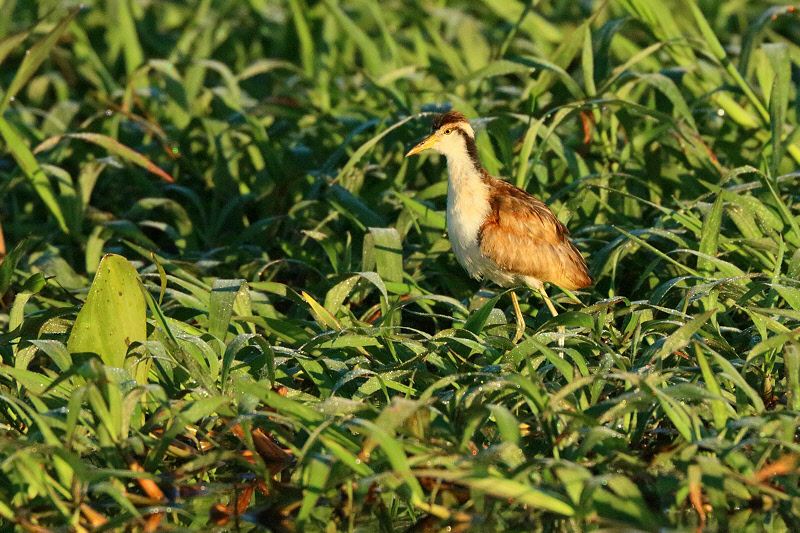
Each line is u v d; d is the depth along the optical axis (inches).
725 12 852.0
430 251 496.7
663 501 326.6
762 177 452.4
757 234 455.2
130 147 682.8
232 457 344.2
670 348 348.2
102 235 532.7
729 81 605.9
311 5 827.4
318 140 637.3
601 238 506.3
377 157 602.5
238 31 871.1
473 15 930.1
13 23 873.5
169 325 387.2
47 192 530.9
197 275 495.8
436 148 470.0
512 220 456.4
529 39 823.7
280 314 444.1
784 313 370.6
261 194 589.6
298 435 348.8
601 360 367.6
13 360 398.0
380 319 444.1
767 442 311.6
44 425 312.0
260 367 382.0
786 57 511.2
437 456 309.9
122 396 326.3
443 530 327.6
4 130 511.5
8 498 327.9
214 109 685.9
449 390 382.9
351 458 305.6
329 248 482.3
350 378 351.6
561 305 477.4
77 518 309.4
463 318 433.4
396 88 665.6
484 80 685.3
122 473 308.3
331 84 713.6
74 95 792.9
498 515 327.0
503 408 318.3
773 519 321.1
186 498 348.5
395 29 837.2
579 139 589.6
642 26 600.7
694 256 472.1
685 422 315.3
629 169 549.0
